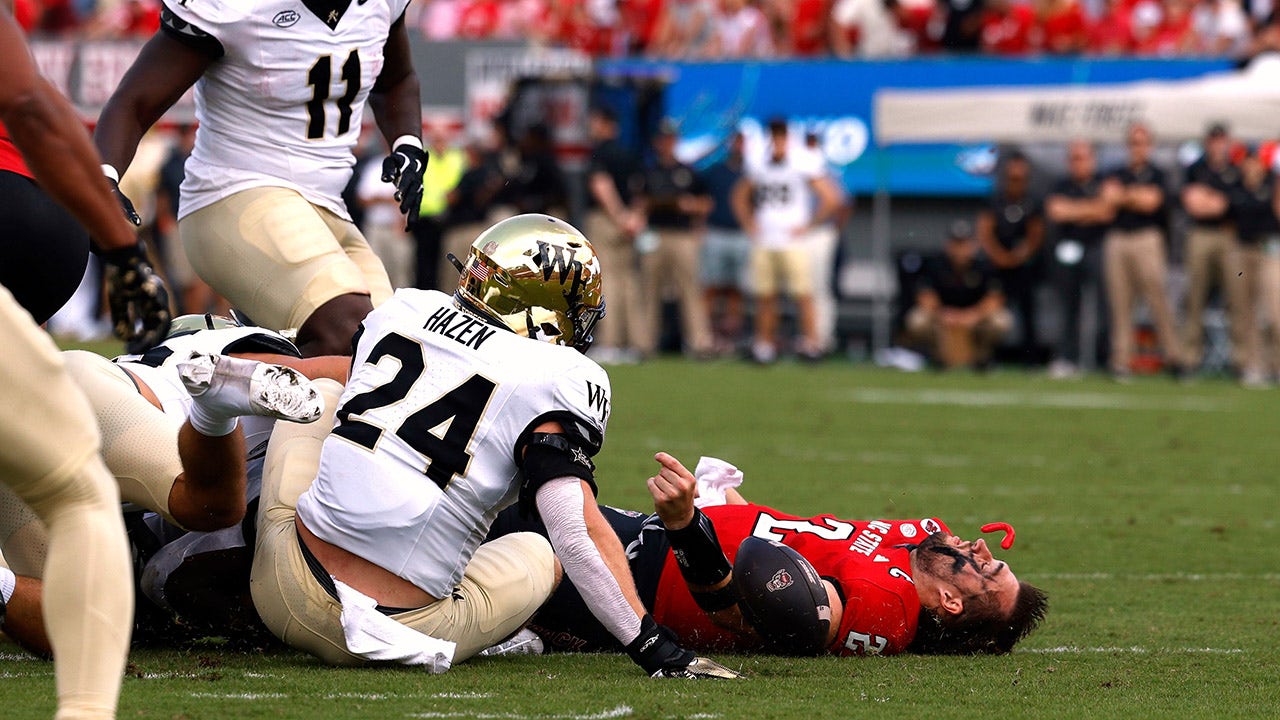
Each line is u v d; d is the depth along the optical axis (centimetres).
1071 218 5325
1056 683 1382
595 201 5581
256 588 1384
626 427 3606
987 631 1509
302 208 1848
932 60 5638
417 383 1364
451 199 5406
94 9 6869
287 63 1836
